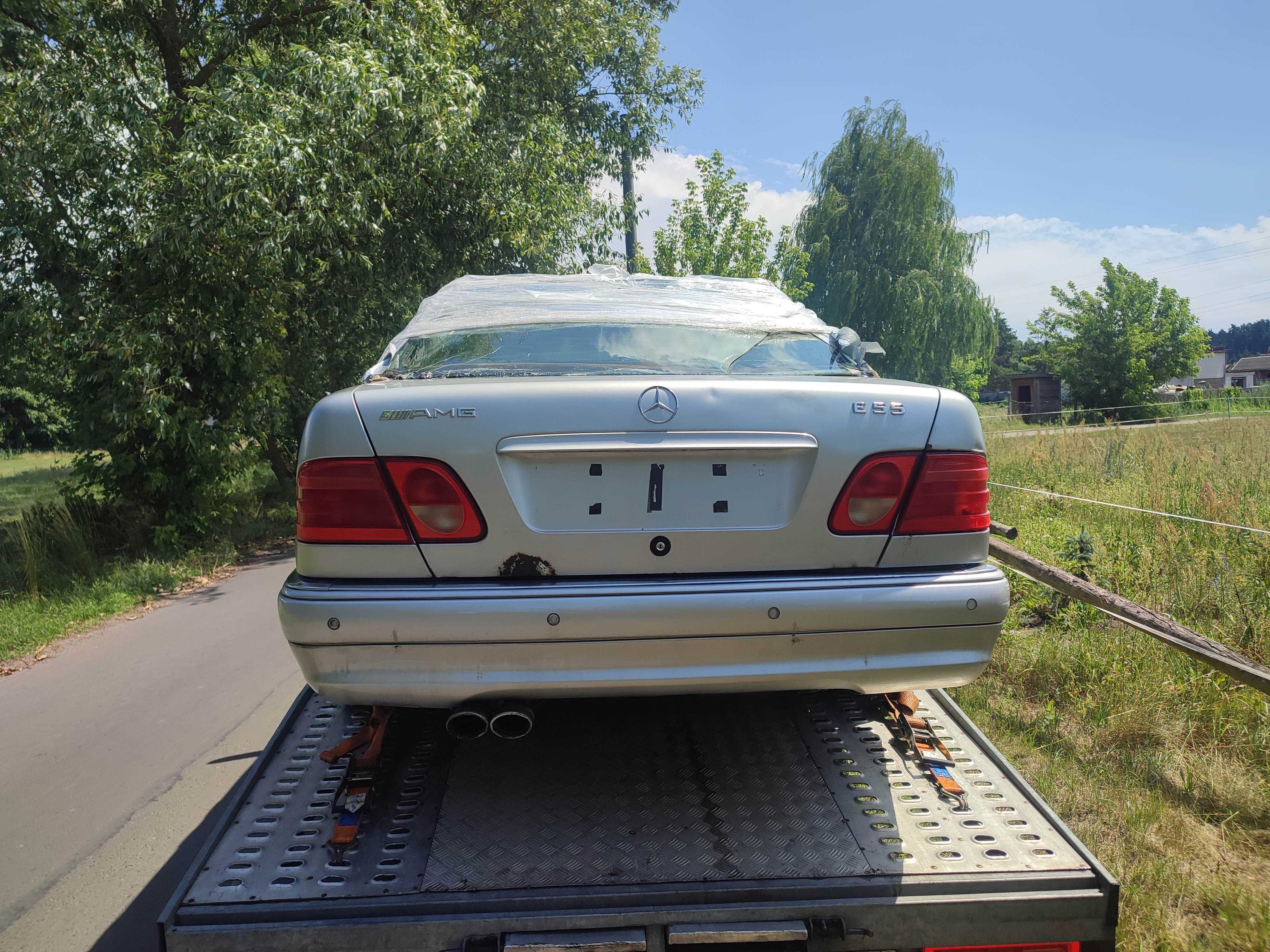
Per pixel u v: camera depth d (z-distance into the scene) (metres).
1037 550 6.45
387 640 2.07
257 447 11.87
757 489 2.18
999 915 1.94
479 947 1.88
